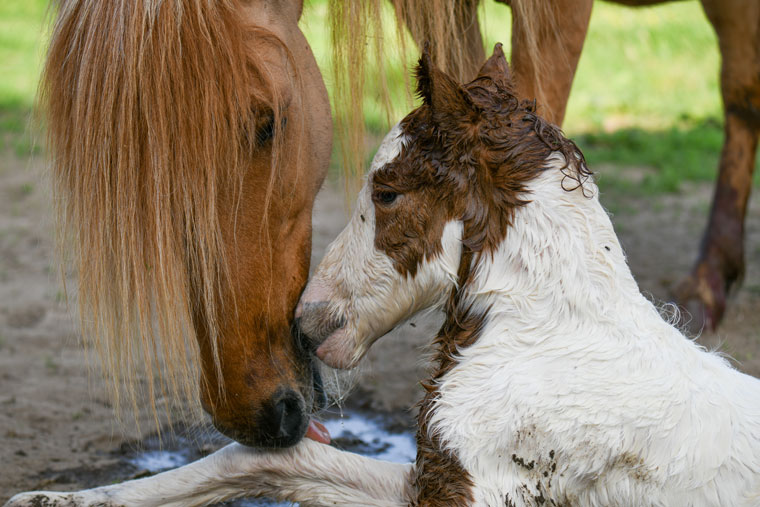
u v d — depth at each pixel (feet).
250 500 12.73
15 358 17.80
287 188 10.23
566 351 8.84
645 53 49.01
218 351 9.59
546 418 8.71
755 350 17.57
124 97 8.87
